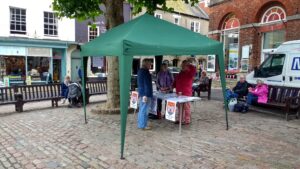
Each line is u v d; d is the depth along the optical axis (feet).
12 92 35.99
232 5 62.49
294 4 48.96
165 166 16.87
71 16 40.32
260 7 55.62
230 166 16.85
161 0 38.09
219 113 32.99
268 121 28.91
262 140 22.11
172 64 108.99
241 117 30.89
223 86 25.41
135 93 30.58
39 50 74.74
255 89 34.63
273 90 34.71
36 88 37.60
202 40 24.75
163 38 22.62
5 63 69.87
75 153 19.06
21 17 72.74
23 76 72.54
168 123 27.68
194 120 29.12
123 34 22.63
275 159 18.01
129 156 18.47
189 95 27.78
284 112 33.17
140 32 22.44
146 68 25.20
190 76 27.61
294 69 34.09
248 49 58.49
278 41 53.47
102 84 45.47
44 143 21.26
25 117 31.14
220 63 25.07
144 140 21.95
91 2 38.63
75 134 23.66
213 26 68.54
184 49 22.50
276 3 53.11
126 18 90.63
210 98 45.91
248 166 16.85
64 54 80.33
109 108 33.14
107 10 33.68
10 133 24.14
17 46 70.79
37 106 39.65
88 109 36.17
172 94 27.63
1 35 69.15
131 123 27.61
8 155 18.72
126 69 19.42
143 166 16.87
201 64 102.63
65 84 39.32
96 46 25.20
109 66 33.27
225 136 23.17
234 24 63.57
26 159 18.01
